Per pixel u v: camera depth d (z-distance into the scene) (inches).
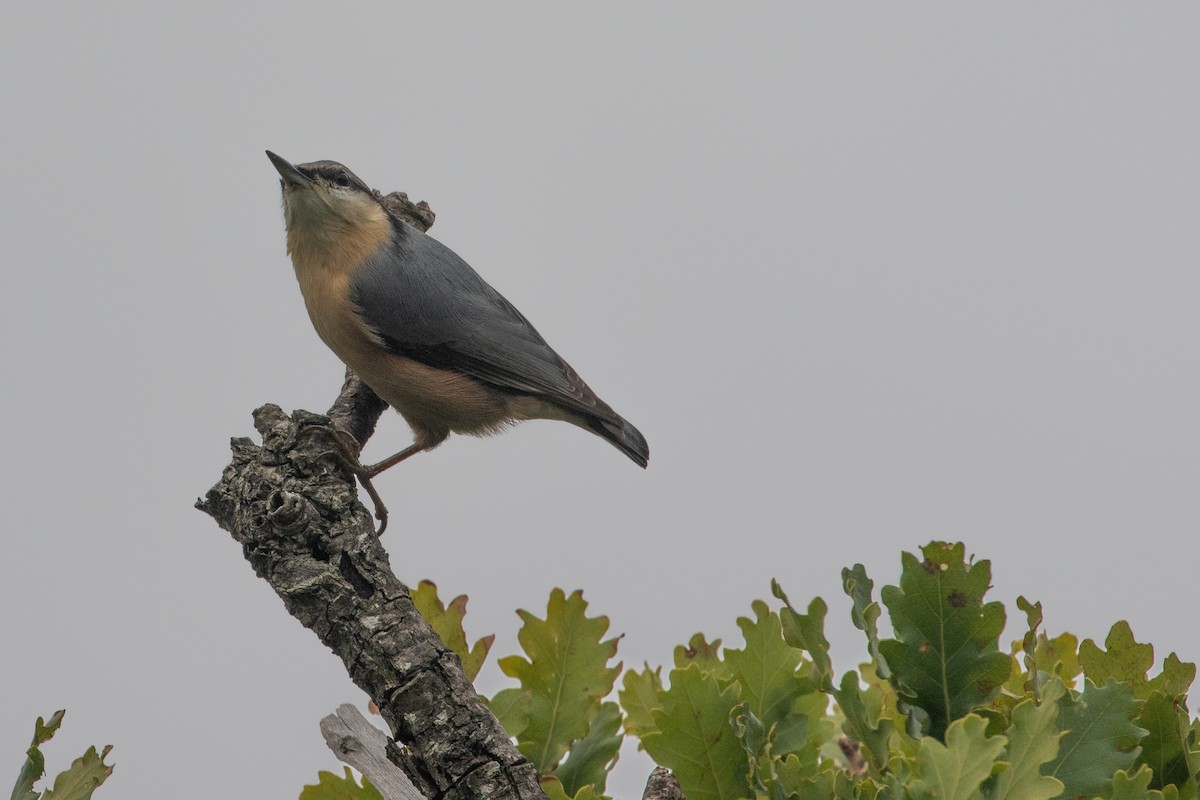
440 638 207.0
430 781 187.5
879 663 179.6
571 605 215.6
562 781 203.8
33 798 178.2
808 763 190.4
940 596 181.2
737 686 183.0
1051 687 154.8
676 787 178.4
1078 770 164.2
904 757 173.8
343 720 200.5
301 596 207.6
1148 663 186.1
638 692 215.6
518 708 211.0
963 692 178.4
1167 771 169.9
